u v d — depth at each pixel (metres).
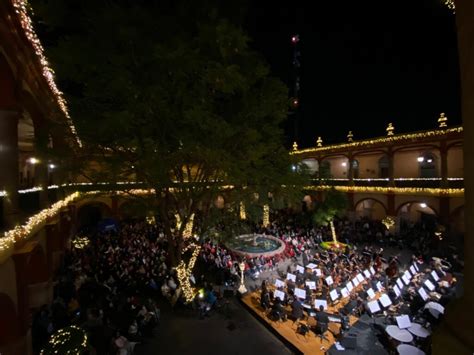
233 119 11.05
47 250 12.14
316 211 24.09
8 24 6.11
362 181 28.81
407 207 27.20
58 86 10.38
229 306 14.34
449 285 14.00
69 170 10.38
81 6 8.57
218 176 12.20
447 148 21.92
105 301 12.16
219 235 14.49
